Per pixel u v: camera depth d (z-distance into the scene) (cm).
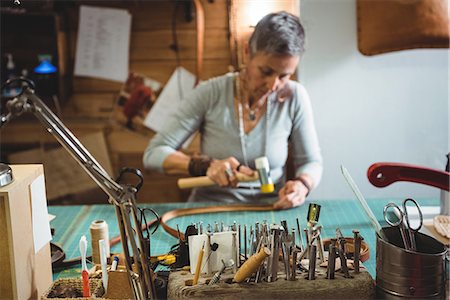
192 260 127
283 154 228
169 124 238
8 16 291
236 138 227
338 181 269
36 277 132
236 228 136
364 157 269
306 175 215
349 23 255
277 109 225
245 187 220
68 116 315
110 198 114
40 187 136
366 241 165
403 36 245
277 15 196
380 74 261
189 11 302
